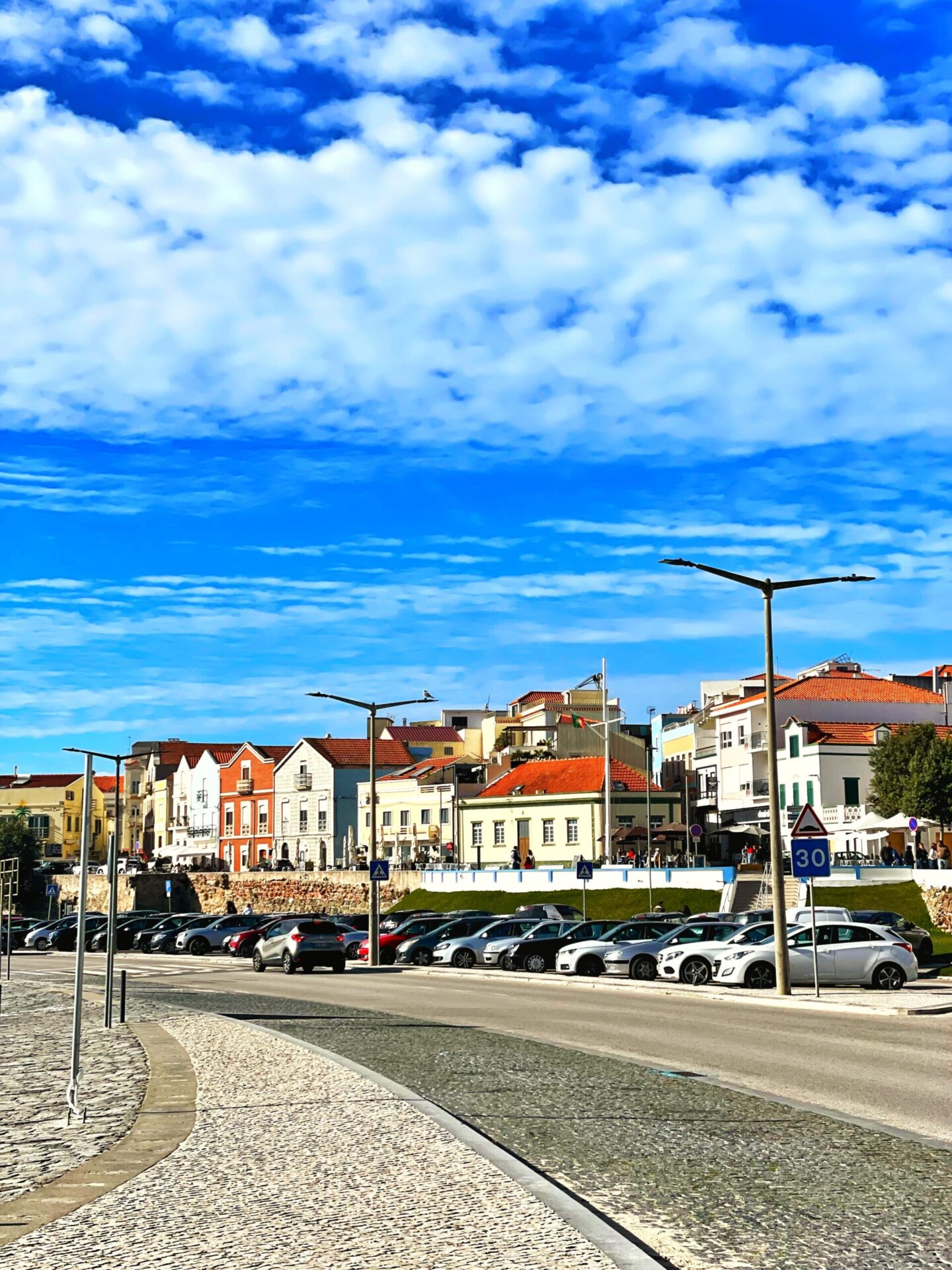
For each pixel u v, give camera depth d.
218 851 116.44
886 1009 25.34
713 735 90.56
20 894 113.81
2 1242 8.29
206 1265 7.60
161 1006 29.38
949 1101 13.94
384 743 107.81
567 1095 14.58
